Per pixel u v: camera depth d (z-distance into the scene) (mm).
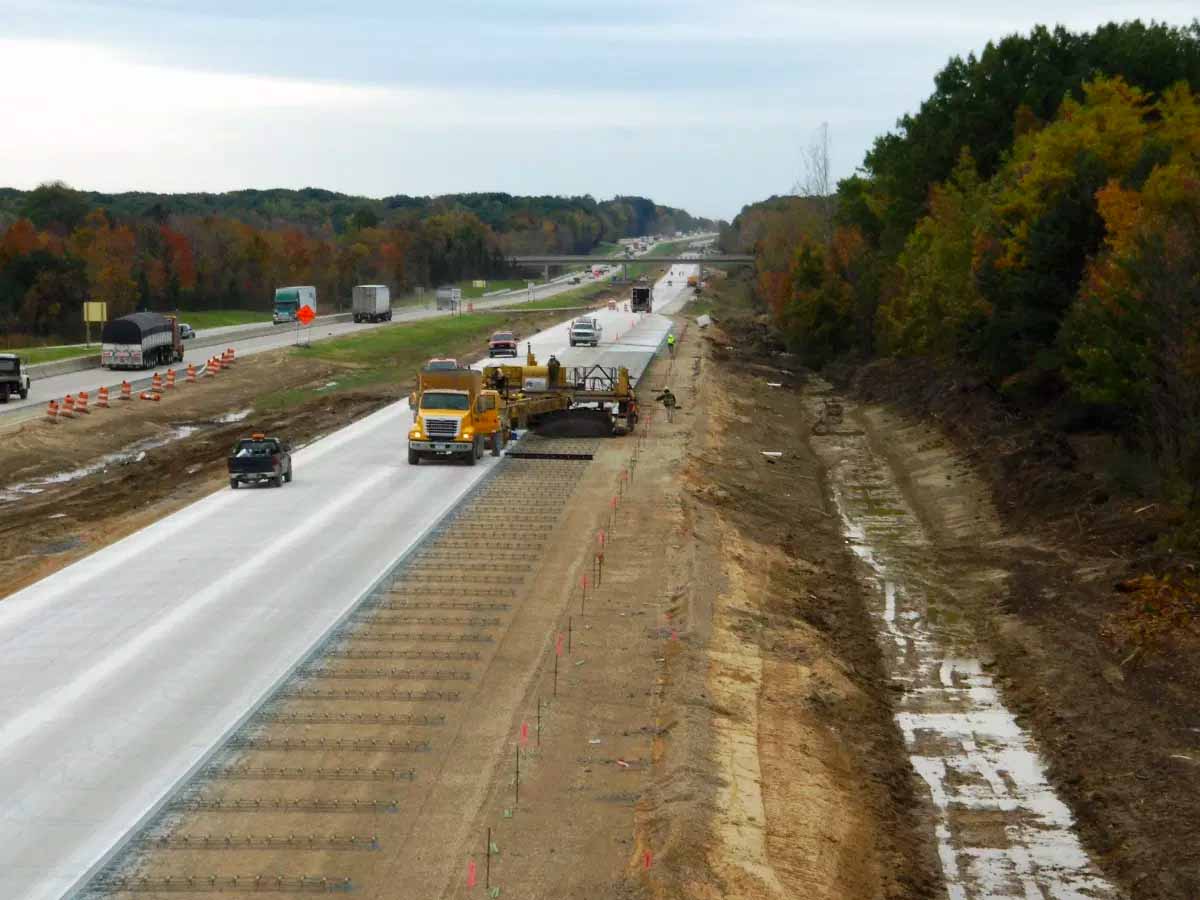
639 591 35562
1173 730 29812
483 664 29500
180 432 74438
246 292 195375
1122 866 24156
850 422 81188
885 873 22891
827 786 25516
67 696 27031
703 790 22875
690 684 28172
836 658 34188
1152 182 58188
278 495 47938
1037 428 61656
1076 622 37312
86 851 20344
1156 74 101500
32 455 64312
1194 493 43312
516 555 39031
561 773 23766
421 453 54375
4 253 145500
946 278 86500
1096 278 55781
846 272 122000
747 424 74000
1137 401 50750
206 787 22969
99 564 37688
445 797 22703
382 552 38938
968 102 111812
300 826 21531
